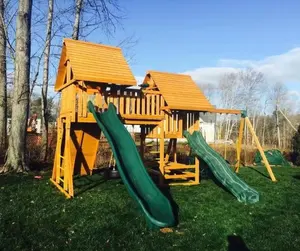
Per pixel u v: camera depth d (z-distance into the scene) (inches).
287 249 204.7
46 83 572.4
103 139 776.3
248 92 2298.2
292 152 768.9
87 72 335.9
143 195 270.8
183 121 412.5
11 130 445.4
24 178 392.5
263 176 477.1
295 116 2214.6
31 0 458.9
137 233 219.5
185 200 308.5
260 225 248.2
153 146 753.0
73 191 316.2
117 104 366.9
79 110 340.5
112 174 405.4
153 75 416.2
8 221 233.5
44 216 246.4
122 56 378.6
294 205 309.1
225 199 319.3
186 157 638.5
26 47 452.4
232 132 2047.2
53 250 190.2
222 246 206.4
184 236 218.5
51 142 616.7
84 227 226.5
